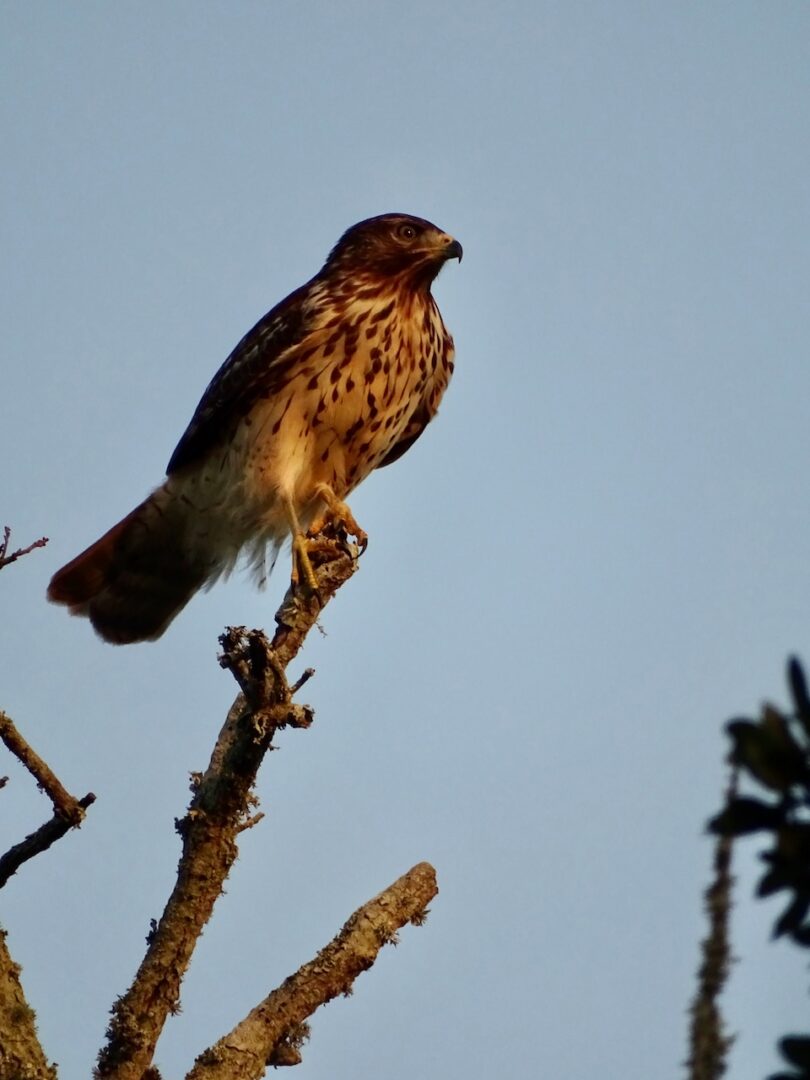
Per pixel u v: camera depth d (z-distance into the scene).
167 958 9.61
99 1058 9.48
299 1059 9.61
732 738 5.18
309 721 9.81
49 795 9.47
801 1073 5.15
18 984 9.41
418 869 10.26
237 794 9.73
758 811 5.12
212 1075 9.33
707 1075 5.61
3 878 9.52
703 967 5.73
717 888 5.76
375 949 9.86
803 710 5.13
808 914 5.08
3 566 10.21
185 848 9.80
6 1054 9.13
